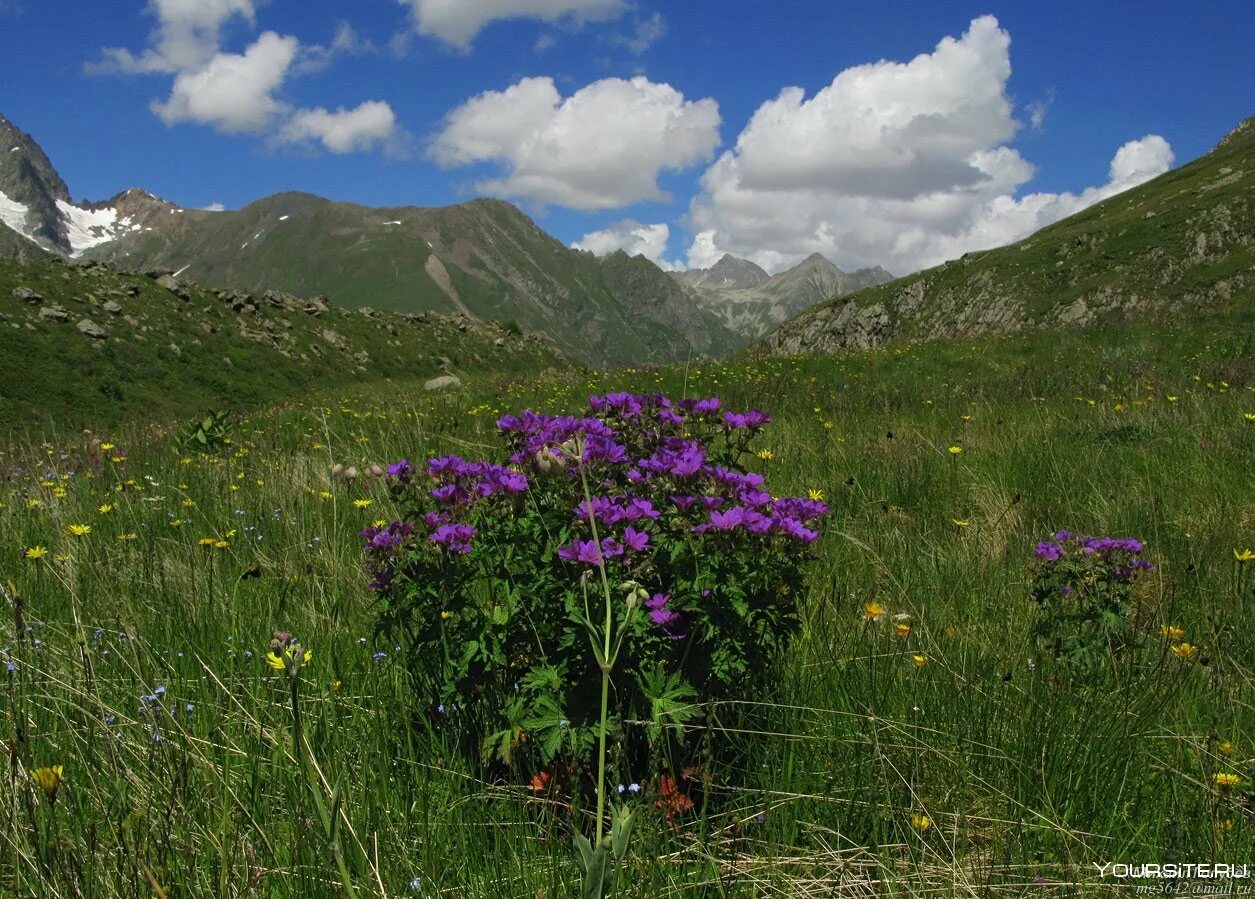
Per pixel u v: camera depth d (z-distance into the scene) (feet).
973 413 31.96
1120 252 246.27
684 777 8.33
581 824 7.61
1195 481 19.47
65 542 14.85
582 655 7.80
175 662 10.23
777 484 19.88
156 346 127.03
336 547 14.58
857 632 11.28
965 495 19.75
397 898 6.40
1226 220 234.58
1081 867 7.17
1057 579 12.13
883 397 39.17
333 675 10.07
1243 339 50.83
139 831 6.66
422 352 161.48
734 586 8.27
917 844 7.57
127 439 34.01
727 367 55.06
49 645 10.27
